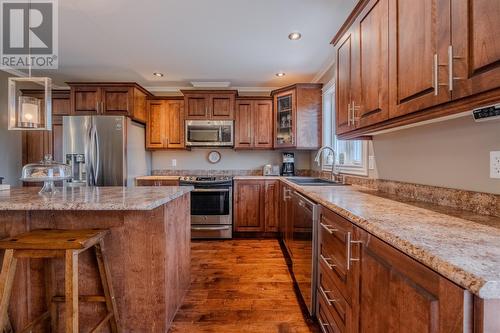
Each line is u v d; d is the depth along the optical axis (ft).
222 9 7.30
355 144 8.79
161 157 14.83
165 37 8.93
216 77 13.11
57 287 5.26
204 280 8.04
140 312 5.38
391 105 4.34
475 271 1.80
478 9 2.69
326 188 7.05
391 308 2.70
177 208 6.46
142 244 5.36
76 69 11.91
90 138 11.59
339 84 6.82
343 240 4.09
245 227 12.53
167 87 14.76
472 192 3.85
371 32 5.04
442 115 3.55
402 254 2.54
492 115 3.35
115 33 8.67
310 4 7.06
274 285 7.72
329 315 4.85
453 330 1.90
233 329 5.78
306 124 12.41
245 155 14.79
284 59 10.75
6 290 4.19
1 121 12.10
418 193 5.02
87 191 6.41
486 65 2.61
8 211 5.21
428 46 3.44
